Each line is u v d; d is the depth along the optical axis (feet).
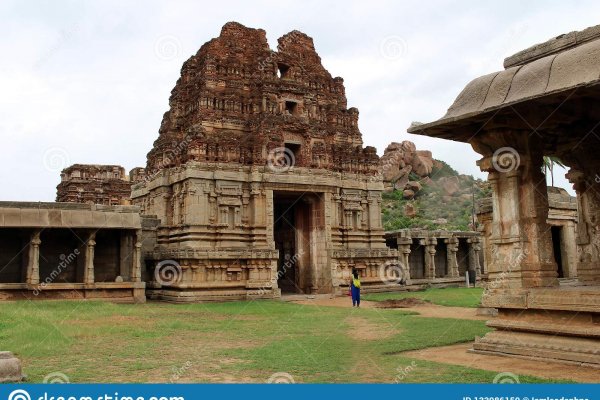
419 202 269.03
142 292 100.48
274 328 58.13
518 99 34.94
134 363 37.52
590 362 33.81
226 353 41.42
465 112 38.70
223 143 115.44
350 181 131.13
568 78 33.86
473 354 40.09
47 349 43.16
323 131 130.62
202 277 105.60
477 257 157.48
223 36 127.44
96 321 63.52
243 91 125.08
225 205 112.68
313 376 32.89
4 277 95.30
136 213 99.96
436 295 110.42
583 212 48.42
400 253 137.80
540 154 42.04
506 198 41.73
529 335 38.52
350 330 55.83
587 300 35.40
